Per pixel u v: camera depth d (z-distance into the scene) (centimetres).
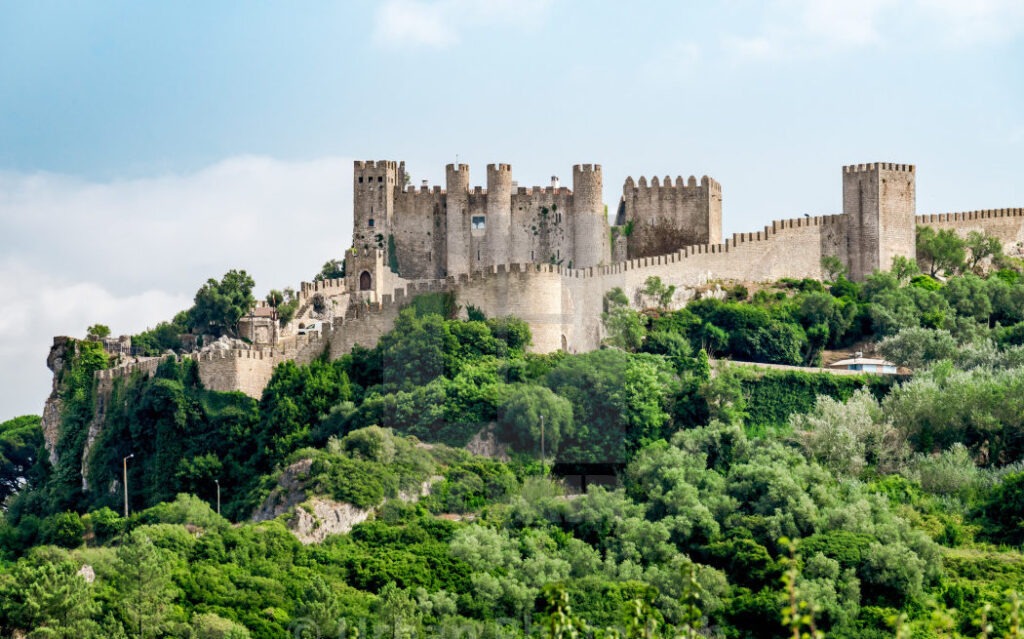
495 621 11594
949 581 16200
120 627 13825
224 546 15700
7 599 13962
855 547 16000
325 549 15400
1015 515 17650
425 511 14975
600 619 11175
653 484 16488
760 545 15725
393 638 11962
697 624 7656
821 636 6938
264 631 13900
